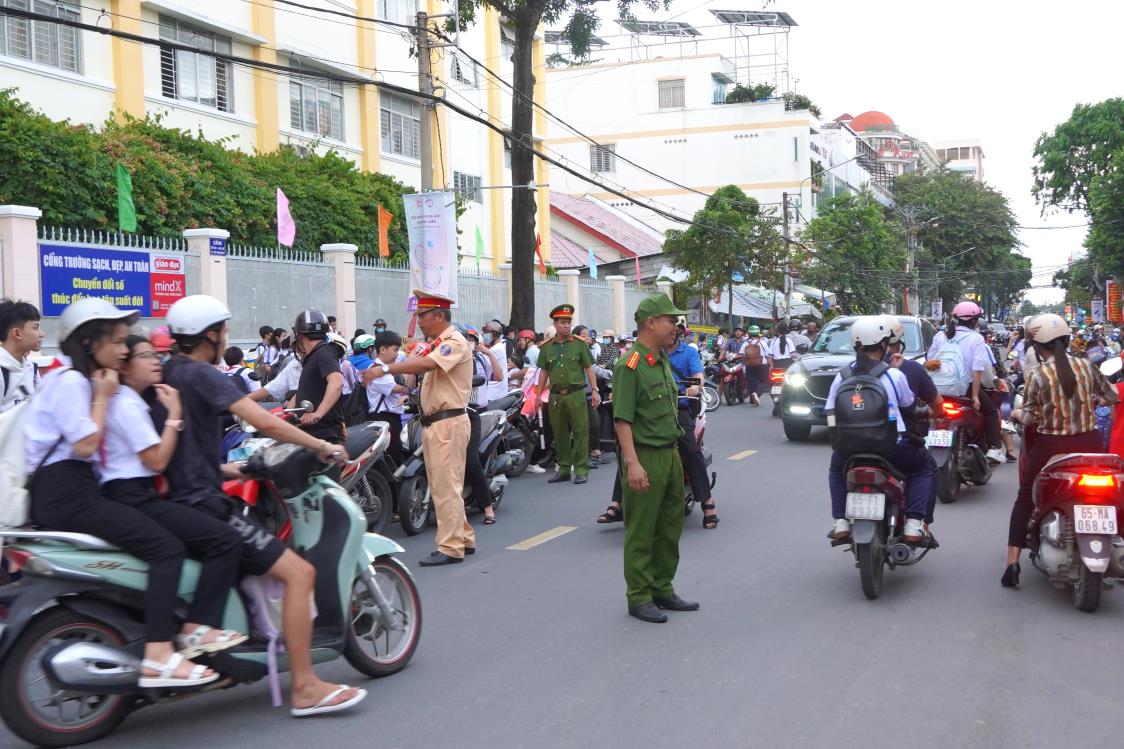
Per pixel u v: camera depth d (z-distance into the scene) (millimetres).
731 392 23266
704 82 52344
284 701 4906
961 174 71438
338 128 23406
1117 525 5992
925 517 6656
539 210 32531
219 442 4684
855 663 5250
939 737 4258
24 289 12305
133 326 4418
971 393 9945
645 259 39094
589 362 11984
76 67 17172
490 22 29516
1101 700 4672
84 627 4246
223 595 4449
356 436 7520
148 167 16250
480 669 5297
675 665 5277
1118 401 6469
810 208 52094
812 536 8477
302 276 17422
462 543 7926
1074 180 51344
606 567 7625
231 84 20422
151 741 4398
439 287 16203
